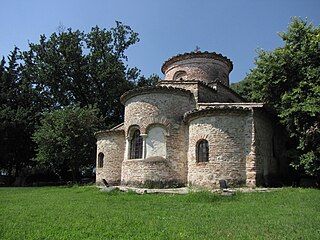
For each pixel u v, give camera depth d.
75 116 28.27
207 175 16.05
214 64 23.31
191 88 19.67
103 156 22.66
